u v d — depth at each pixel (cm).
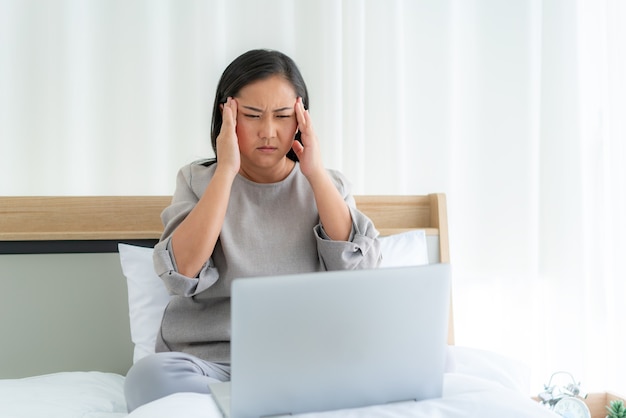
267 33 197
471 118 217
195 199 146
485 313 218
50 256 163
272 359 90
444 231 189
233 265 137
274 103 136
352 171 203
